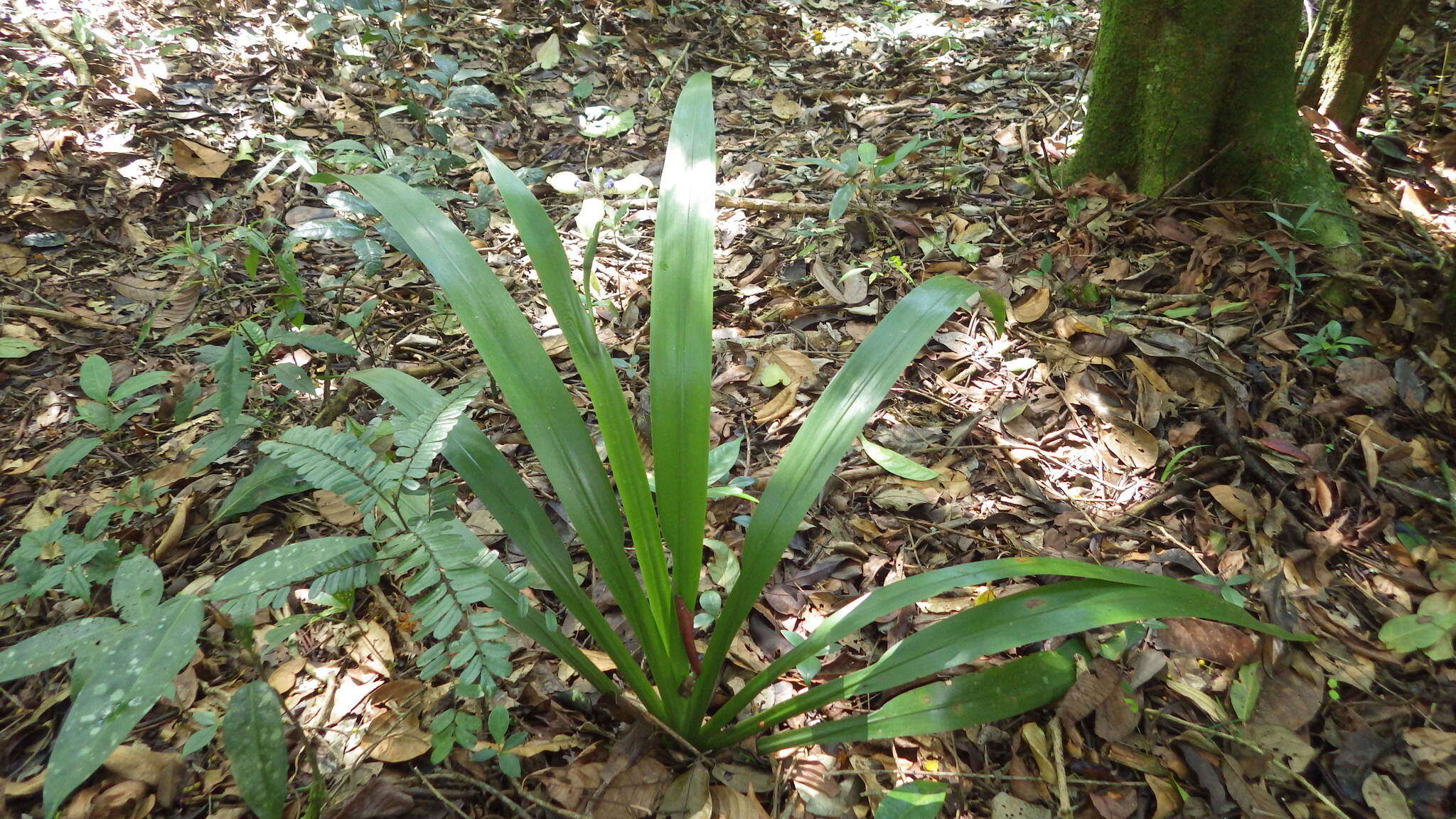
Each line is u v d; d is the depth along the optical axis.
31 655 0.66
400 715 0.95
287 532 1.17
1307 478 1.21
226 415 1.06
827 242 1.71
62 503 1.18
